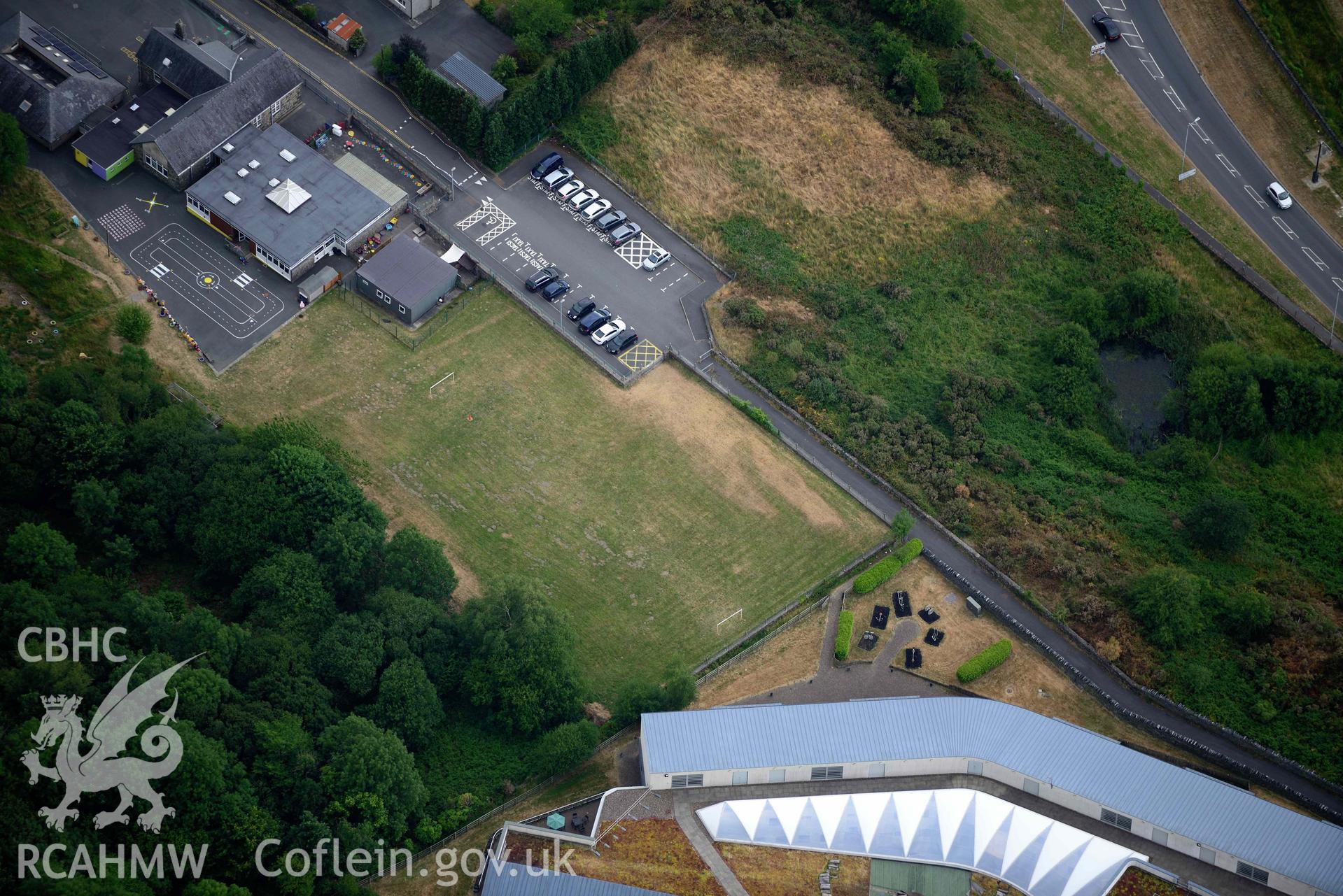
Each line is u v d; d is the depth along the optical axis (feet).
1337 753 588.91
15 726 502.38
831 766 532.73
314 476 606.14
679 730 538.47
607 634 617.62
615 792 532.73
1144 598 622.54
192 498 604.08
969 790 531.09
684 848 519.19
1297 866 505.25
